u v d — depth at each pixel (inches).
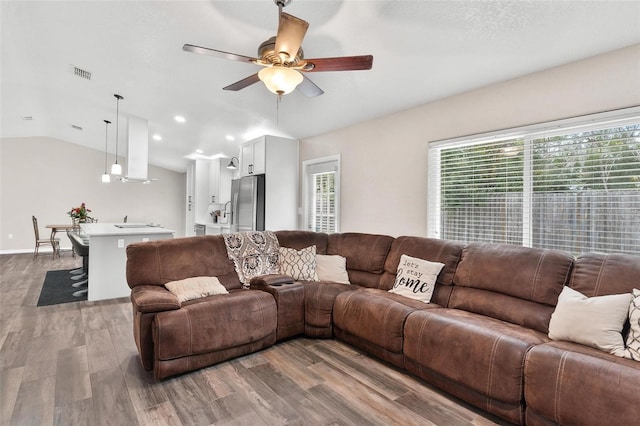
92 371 94.6
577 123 100.9
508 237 118.6
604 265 82.2
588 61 98.9
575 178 103.0
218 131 228.8
